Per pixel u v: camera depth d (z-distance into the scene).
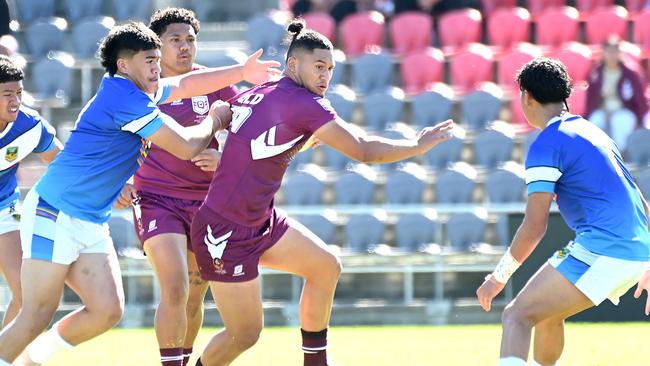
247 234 22.41
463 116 55.66
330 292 23.81
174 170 24.83
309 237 23.50
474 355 32.28
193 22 25.59
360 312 44.97
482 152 52.91
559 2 62.88
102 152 21.72
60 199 21.80
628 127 52.16
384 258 46.22
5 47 51.03
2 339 21.73
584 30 61.91
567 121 21.14
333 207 50.94
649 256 21.02
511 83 57.34
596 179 20.61
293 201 51.22
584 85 56.16
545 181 20.58
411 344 35.84
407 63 58.28
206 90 23.94
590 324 40.75
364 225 48.25
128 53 21.62
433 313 44.69
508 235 44.88
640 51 58.66
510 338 20.52
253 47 59.59
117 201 25.31
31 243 21.84
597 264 20.42
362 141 21.91
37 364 22.75
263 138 21.94
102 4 64.06
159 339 23.62
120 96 21.41
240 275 22.41
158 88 22.83
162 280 23.83
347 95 55.41
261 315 22.94
